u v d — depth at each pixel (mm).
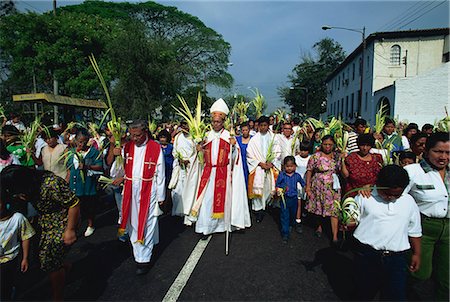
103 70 18156
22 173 2834
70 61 17422
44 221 3072
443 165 3049
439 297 3098
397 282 2723
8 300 3158
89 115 18922
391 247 2729
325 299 3422
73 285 3732
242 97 8148
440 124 6590
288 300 3400
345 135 5129
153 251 4723
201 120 5449
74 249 4812
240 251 4703
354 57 31641
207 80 39312
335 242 4820
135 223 4039
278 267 4168
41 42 17188
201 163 5238
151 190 4121
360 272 2893
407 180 2703
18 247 3148
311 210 5133
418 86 19875
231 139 5203
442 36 24453
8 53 17797
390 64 25391
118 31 20656
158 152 4211
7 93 20141
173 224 6082
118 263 4332
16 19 16922
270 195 6066
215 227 5270
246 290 3602
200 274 3980
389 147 5164
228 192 4973
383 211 2773
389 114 21703
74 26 17922
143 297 3469
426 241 3090
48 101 11133
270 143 6168
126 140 4758
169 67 21547
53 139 5480
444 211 2986
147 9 37000
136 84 20031
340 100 38250
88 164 5301
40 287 3695
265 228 5773
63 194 2969
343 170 4590
